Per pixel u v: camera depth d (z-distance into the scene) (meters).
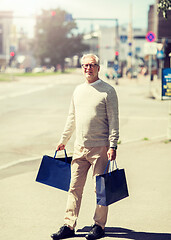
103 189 4.19
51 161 4.55
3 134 12.98
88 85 4.38
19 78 63.19
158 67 37.94
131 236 4.47
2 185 6.79
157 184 6.74
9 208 5.56
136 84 45.56
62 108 21.02
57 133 13.01
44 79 62.09
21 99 26.67
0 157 9.41
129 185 6.69
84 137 4.37
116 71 45.41
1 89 37.44
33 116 17.69
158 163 8.34
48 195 6.20
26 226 4.88
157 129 13.80
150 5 21.02
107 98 4.28
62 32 117.88
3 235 4.58
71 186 4.46
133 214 5.29
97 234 4.39
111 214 5.31
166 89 10.61
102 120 4.33
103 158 4.38
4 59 136.75
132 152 9.59
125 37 56.97
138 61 84.19
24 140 11.77
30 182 6.97
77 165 4.46
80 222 5.00
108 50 110.00
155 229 4.71
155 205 5.66
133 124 15.12
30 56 154.88
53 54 117.56
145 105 22.88
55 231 4.71
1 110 20.17
